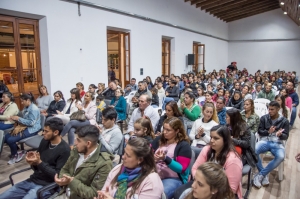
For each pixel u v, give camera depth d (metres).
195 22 12.38
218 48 15.90
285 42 16.09
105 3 6.82
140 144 1.53
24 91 5.38
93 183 1.83
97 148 1.91
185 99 3.73
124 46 8.13
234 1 12.73
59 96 4.63
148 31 8.79
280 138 3.01
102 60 6.95
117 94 4.72
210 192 1.28
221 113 3.80
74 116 3.80
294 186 2.91
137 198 1.47
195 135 2.97
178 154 2.12
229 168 1.90
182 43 11.27
